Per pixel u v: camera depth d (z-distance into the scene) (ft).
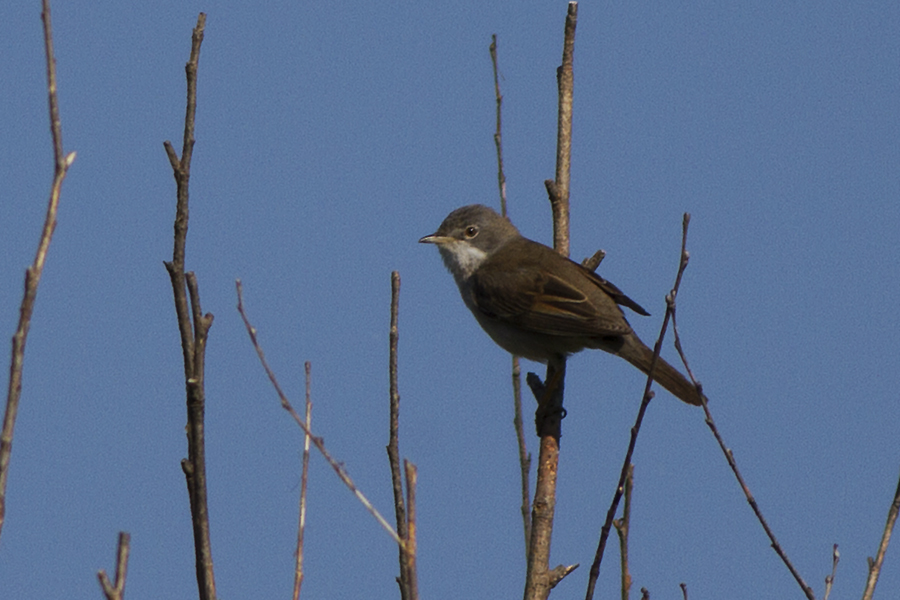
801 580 26.55
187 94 24.90
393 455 26.76
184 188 24.40
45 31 20.27
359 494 20.58
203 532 22.94
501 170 39.32
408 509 19.57
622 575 28.45
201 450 23.21
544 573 29.71
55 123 19.77
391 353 27.53
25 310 18.92
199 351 23.41
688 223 25.55
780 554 26.68
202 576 22.79
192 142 24.71
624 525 28.76
